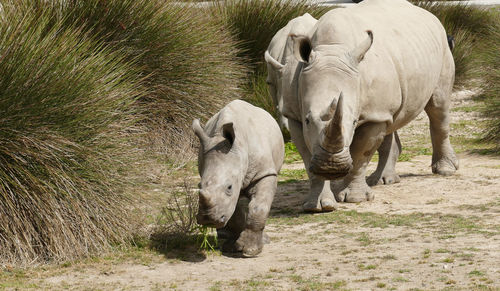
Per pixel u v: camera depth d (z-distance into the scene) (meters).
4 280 12.38
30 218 13.73
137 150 16.83
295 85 16.56
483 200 17.67
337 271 12.41
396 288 11.30
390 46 17.36
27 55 14.64
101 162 14.94
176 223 15.03
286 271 12.58
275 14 29.02
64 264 13.25
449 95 20.50
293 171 22.34
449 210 16.80
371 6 18.83
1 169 13.81
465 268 12.17
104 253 13.90
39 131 14.16
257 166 13.44
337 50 15.59
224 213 12.47
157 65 22.97
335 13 16.69
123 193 15.04
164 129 23.25
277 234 15.40
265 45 28.72
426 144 26.58
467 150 25.00
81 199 14.28
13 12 16.44
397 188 19.59
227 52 26.34
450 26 36.88
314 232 15.44
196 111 23.52
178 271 12.82
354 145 17.11
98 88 15.83
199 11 26.09
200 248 14.24
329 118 13.69
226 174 12.62
